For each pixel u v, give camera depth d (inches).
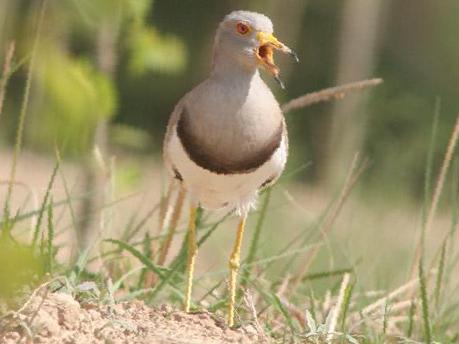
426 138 1354.6
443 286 503.5
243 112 417.1
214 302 465.7
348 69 1343.5
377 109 1360.7
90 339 352.5
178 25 1493.6
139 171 523.5
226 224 816.3
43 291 370.0
